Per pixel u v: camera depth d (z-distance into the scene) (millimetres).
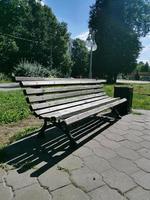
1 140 3959
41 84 3625
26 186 2525
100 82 6434
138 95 12375
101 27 34875
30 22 48125
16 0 41938
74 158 3295
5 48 42344
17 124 5055
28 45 47594
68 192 2436
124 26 35031
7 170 2863
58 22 51281
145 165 3174
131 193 2467
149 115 6605
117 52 34656
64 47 51250
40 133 4109
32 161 3133
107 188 2543
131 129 4973
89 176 2791
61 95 4234
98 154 3482
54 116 3297
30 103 3344
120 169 3018
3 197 2316
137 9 35281
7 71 43438
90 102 5160
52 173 2826
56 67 50656
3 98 8641
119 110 6723
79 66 66125
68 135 3695
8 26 42469
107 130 4824
